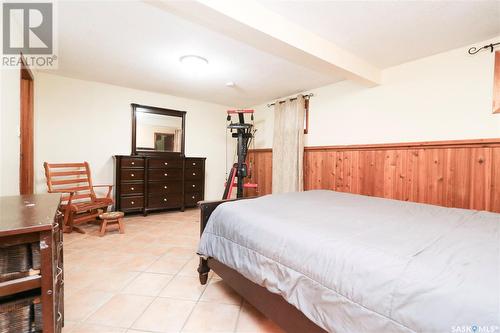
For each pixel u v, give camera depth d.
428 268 0.84
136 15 1.96
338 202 2.03
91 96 3.83
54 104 3.55
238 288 1.59
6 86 1.82
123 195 3.81
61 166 3.35
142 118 4.24
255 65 2.96
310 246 1.12
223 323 1.50
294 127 3.95
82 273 2.09
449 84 2.46
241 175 4.01
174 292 1.83
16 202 1.20
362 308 0.86
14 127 2.03
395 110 2.87
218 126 5.20
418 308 0.75
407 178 2.76
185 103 4.75
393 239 1.12
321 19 1.97
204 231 1.88
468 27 2.04
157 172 4.12
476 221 1.47
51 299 0.85
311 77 3.33
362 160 3.18
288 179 4.00
